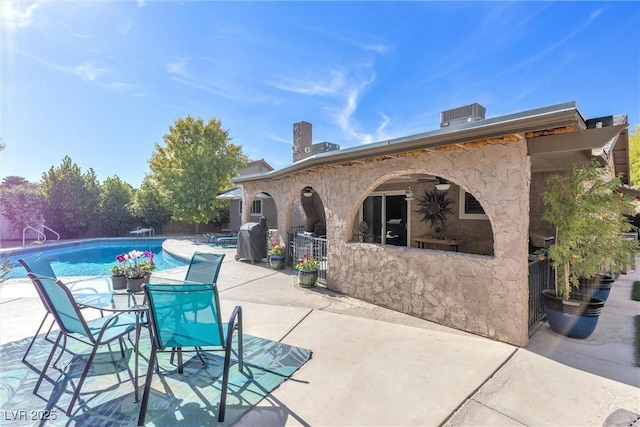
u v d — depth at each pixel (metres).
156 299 3.05
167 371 3.84
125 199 23.06
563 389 3.47
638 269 10.78
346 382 3.58
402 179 9.08
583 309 4.68
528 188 4.51
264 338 4.78
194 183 22.36
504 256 4.67
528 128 4.00
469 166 5.04
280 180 10.77
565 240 4.73
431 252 5.55
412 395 3.35
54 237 20.31
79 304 3.74
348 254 7.12
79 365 3.97
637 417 3.00
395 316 5.78
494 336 4.76
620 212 4.85
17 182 23.92
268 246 11.44
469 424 2.92
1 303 6.45
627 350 4.42
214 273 4.98
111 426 2.87
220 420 2.93
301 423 2.91
